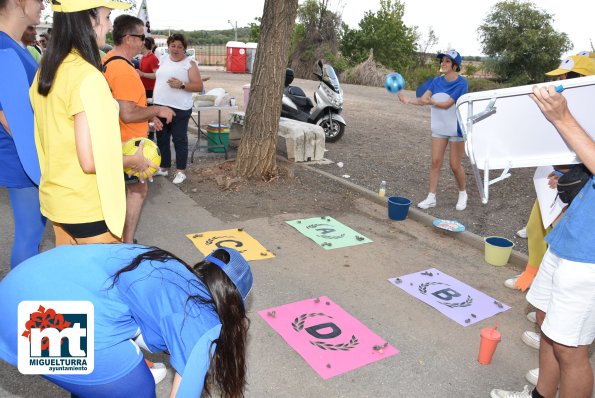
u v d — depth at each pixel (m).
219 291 1.67
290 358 3.03
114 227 2.42
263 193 6.22
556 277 2.21
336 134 9.68
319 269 4.27
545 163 2.28
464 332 3.44
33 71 2.68
